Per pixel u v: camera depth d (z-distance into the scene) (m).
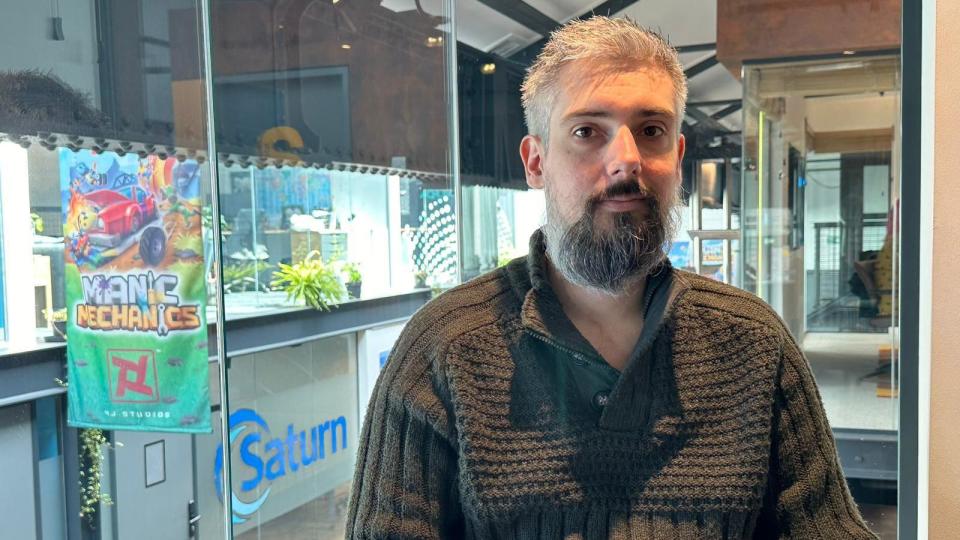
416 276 3.96
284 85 3.74
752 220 2.59
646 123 0.71
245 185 3.68
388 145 3.91
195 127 3.19
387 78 3.88
